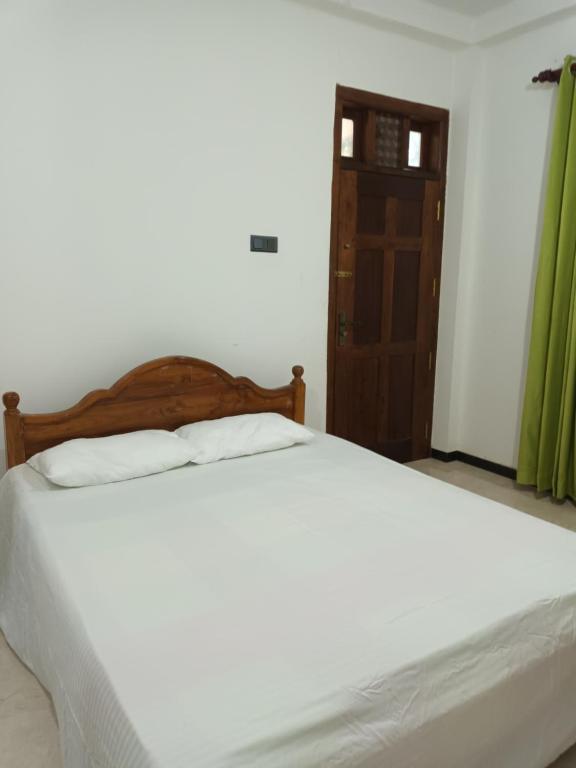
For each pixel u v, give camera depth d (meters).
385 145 3.42
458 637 1.21
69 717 1.22
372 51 3.16
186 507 1.88
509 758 1.30
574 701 1.44
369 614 1.28
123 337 2.60
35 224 2.33
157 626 1.24
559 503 3.22
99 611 1.29
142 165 2.53
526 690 1.30
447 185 3.67
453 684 1.17
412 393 3.81
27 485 2.04
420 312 3.73
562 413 3.12
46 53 2.26
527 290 3.40
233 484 2.10
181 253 2.70
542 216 3.28
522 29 3.18
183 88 2.58
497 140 3.46
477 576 1.46
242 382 2.77
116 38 2.39
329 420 3.44
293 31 2.86
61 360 2.47
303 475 2.21
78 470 2.03
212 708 1.00
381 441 3.73
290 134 2.93
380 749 1.05
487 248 3.60
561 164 3.02
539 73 3.15
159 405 2.56
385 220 3.45
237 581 1.42
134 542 1.63
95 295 2.50
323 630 1.23
